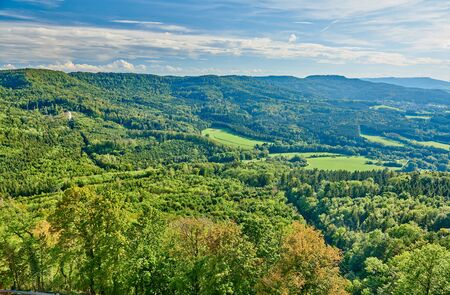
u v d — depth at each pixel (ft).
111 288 161.07
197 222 184.55
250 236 173.37
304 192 574.15
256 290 145.38
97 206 156.35
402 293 163.02
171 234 181.27
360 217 454.81
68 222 151.84
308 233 158.10
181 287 146.30
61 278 177.27
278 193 583.99
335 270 146.20
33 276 166.61
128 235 163.84
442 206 422.00
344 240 388.16
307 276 141.79
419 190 484.33
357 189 542.16
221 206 468.75
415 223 365.40
